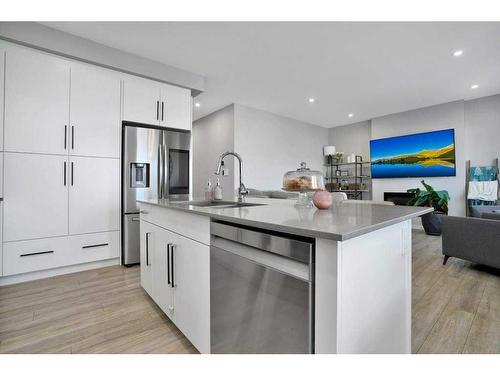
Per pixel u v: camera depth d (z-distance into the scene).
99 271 2.69
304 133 6.50
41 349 1.42
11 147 2.31
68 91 2.61
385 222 0.90
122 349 1.42
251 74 3.63
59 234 2.54
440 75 3.66
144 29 2.56
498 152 4.42
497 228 2.44
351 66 3.38
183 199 2.24
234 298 1.07
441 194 4.73
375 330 0.95
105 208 2.82
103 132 2.81
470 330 1.61
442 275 2.57
